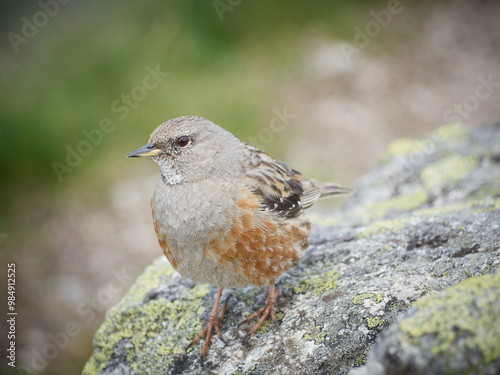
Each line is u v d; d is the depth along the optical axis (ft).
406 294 16.89
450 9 64.75
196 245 18.43
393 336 11.95
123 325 20.26
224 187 18.65
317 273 19.74
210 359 18.01
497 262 16.96
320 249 21.16
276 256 18.62
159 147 19.27
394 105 52.37
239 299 20.03
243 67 52.60
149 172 48.49
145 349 19.42
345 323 16.80
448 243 19.15
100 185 47.29
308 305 18.20
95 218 44.34
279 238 18.58
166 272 22.41
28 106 47.98
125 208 45.34
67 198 46.21
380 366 11.95
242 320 18.94
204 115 47.50
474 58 57.62
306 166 46.03
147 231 43.50
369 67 56.59
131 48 50.55
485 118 49.44
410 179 28.04
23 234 43.32
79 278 39.70
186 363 18.38
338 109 51.29
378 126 49.83
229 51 53.26
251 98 49.90
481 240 18.66
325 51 56.80
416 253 19.08
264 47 55.31
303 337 17.03
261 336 17.89
